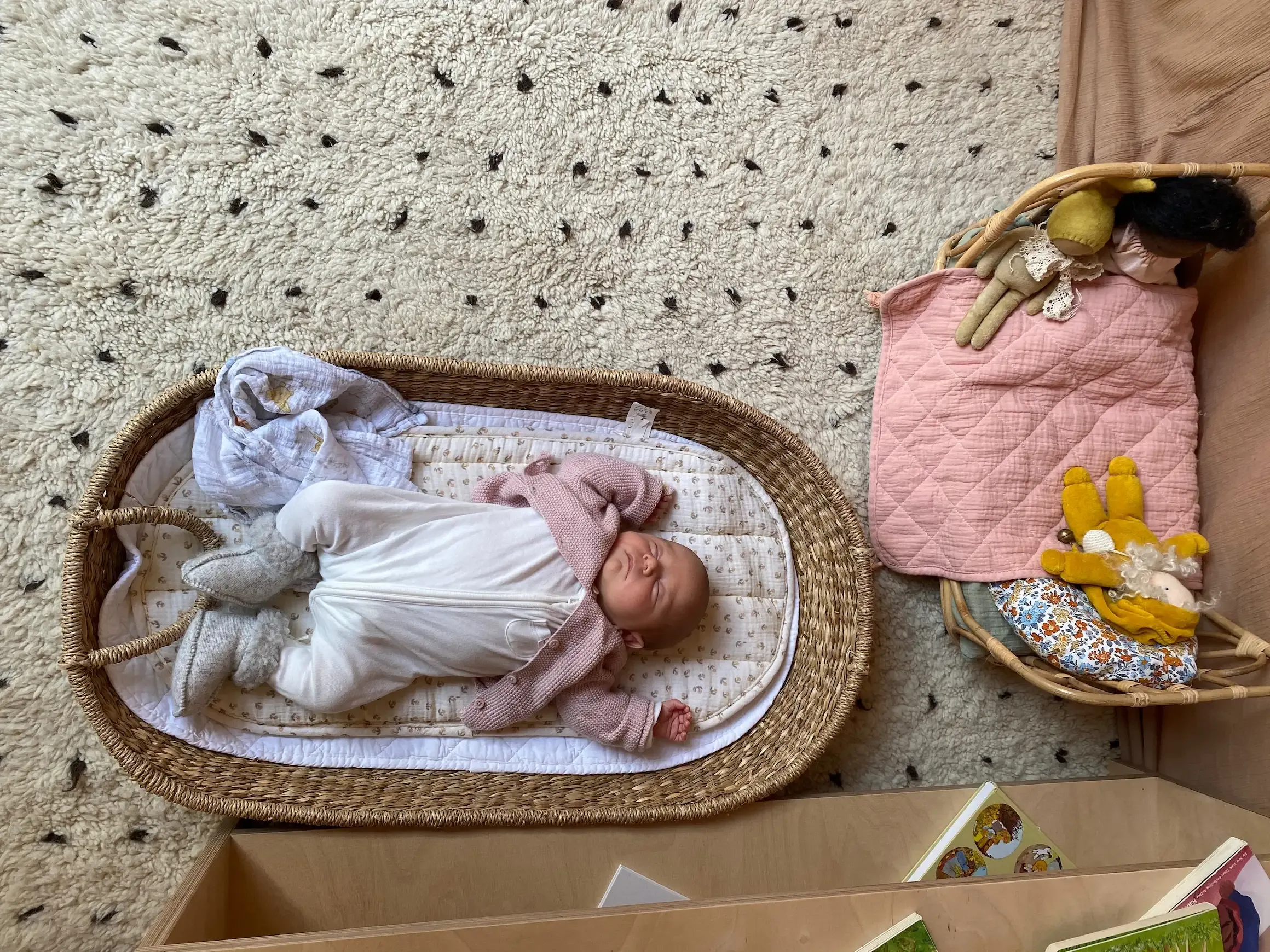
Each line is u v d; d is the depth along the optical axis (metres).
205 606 1.28
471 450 1.44
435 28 1.50
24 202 1.38
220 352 1.44
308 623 1.39
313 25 1.47
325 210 1.47
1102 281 1.44
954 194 1.64
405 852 1.28
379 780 1.35
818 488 1.41
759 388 1.59
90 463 1.39
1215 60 1.37
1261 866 1.08
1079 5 1.62
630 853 1.34
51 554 1.37
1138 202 1.30
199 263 1.43
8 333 1.37
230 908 1.24
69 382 1.39
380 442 1.38
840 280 1.61
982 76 1.66
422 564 1.30
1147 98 1.52
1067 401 1.47
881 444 1.53
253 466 1.29
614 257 1.55
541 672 1.35
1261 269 1.38
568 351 1.54
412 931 0.95
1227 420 1.45
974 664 1.62
